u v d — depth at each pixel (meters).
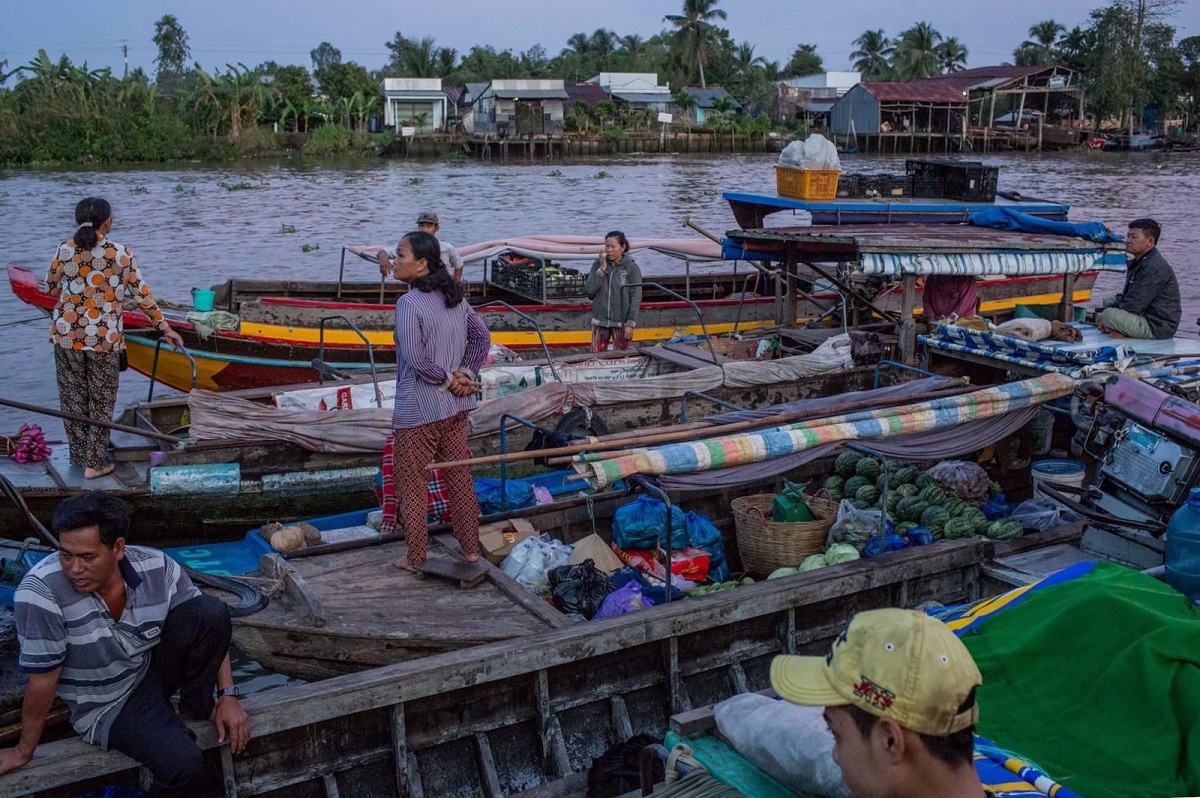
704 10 90.44
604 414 8.94
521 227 28.80
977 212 11.08
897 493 7.43
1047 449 8.80
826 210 11.15
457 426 5.76
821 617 6.04
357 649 5.35
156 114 58.75
